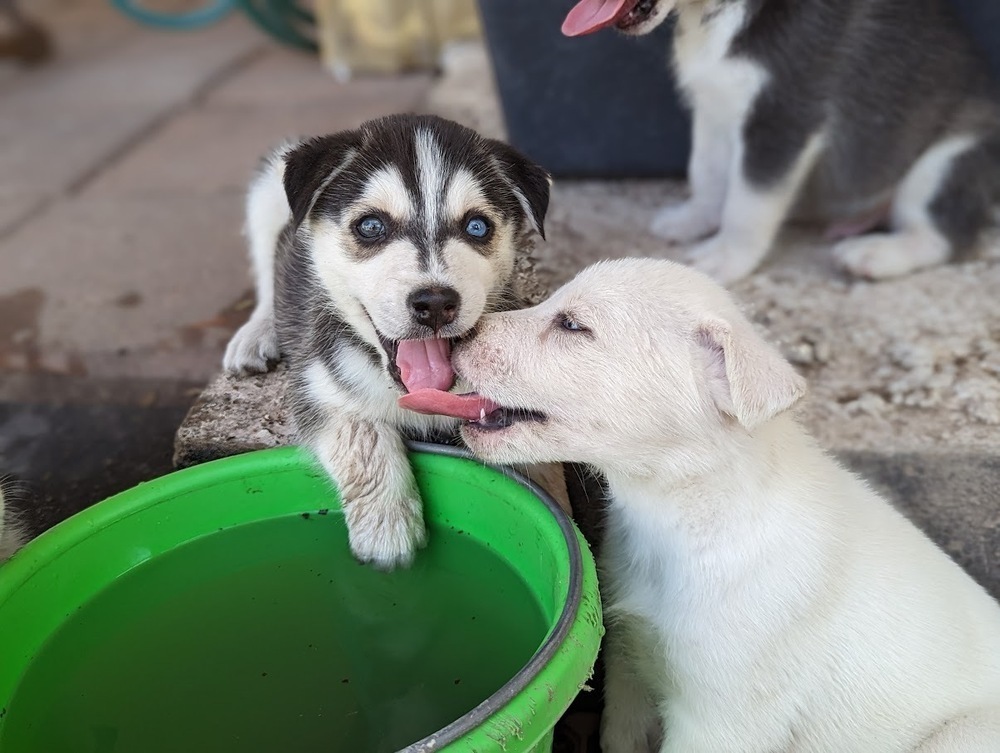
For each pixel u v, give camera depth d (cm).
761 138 78
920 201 81
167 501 55
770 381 45
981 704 50
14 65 183
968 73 79
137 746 49
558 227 88
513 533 54
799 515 50
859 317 76
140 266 100
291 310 63
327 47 161
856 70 77
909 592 51
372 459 57
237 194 116
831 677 51
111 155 133
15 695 50
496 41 90
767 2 74
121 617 55
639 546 53
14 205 118
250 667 53
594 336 49
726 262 80
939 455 66
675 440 49
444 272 52
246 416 64
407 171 55
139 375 83
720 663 50
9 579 50
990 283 79
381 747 49
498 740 40
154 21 196
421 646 53
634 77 90
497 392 50
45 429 77
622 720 58
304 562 59
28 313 93
